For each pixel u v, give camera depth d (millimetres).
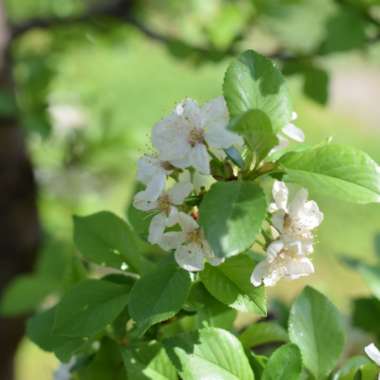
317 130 2990
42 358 1580
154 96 3104
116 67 3215
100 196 1155
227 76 499
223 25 918
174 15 1091
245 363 518
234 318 554
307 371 557
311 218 506
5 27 982
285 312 664
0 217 975
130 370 530
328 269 2197
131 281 552
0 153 960
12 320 966
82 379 563
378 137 2996
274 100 500
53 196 1129
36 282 746
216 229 472
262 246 511
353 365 554
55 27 1054
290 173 506
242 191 480
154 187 500
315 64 811
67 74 1123
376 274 652
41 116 1039
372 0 782
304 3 912
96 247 561
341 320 553
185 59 887
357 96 3264
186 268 500
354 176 501
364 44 797
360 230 2412
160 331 558
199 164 494
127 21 1011
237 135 497
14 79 991
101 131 1089
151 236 503
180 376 526
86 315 534
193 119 500
